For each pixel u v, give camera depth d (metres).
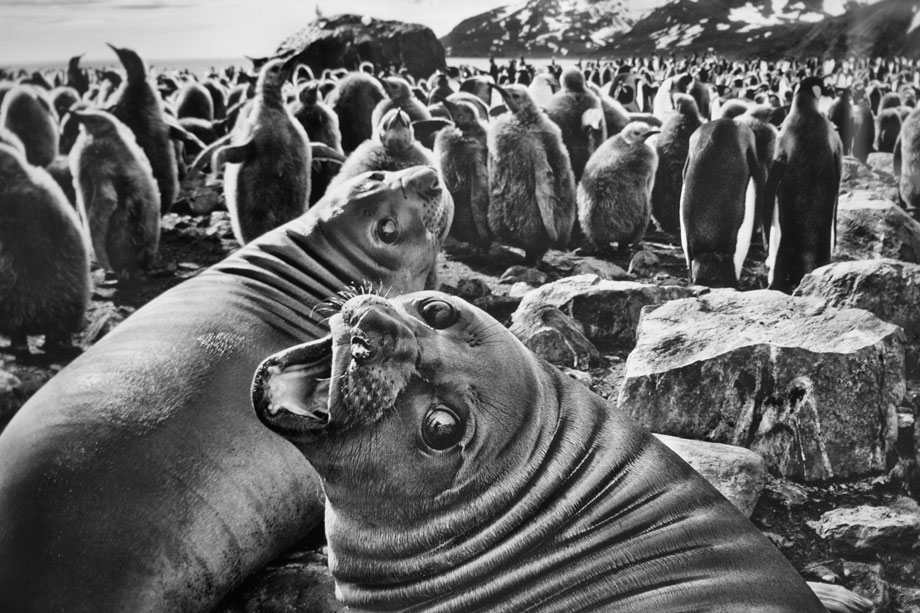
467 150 8.13
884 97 11.40
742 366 5.91
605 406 3.62
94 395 4.30
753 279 7.99
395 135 7.54
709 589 3.17
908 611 4.98
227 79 12.27
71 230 6.95
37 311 6.88
